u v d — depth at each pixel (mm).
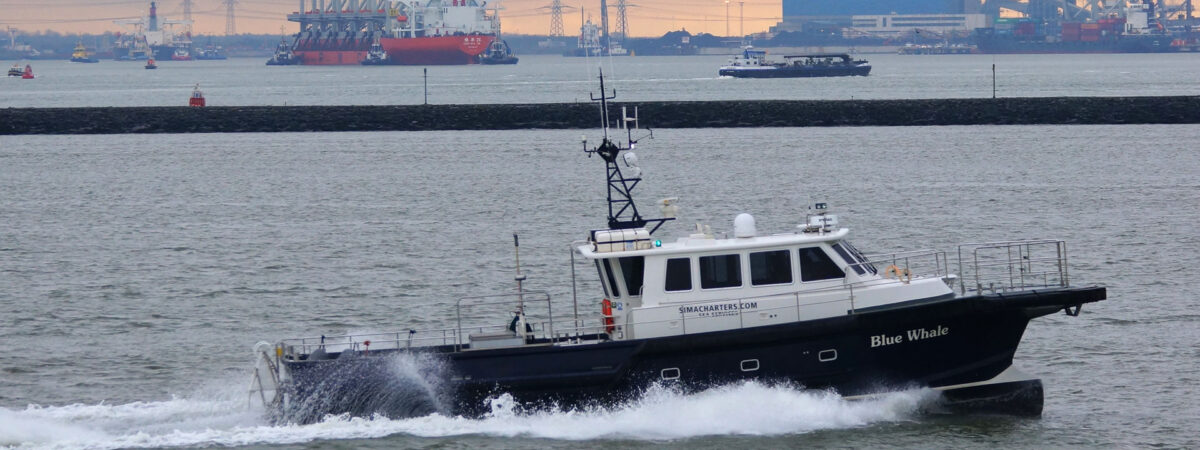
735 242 68938
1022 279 75500
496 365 67812
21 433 69062
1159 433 69062
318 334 94750
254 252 135250
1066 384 78312
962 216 156250
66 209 180000
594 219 159000
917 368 70312
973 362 71062
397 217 164125
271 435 67750
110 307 106312
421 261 126875
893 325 68812
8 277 121188
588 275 116000
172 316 102312
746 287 68938
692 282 68562
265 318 101125
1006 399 72062
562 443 66938
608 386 68062
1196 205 164500
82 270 125188
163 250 138000
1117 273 113875
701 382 68312
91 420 71938
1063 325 92625
